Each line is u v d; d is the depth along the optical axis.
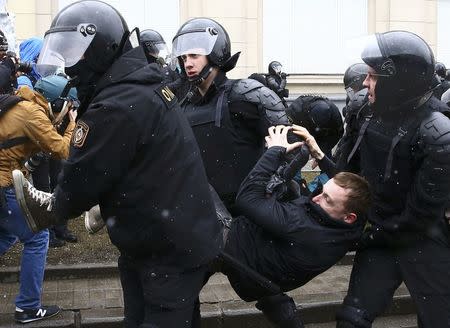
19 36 9.22
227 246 2.94
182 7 10.06
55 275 4.76
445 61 11.17
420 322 3.09
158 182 2.36
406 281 2.97
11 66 3.94
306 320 4.30
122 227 2.43
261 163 2.91
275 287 2.87
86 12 2.41
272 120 3.24
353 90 4.30
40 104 3.76
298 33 10.66
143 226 2.40
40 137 3.66
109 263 4.91
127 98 2.30
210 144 3.30
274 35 10.56
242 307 4.27
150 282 2.48
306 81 10.59
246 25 10.27
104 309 4.20
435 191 2.72
